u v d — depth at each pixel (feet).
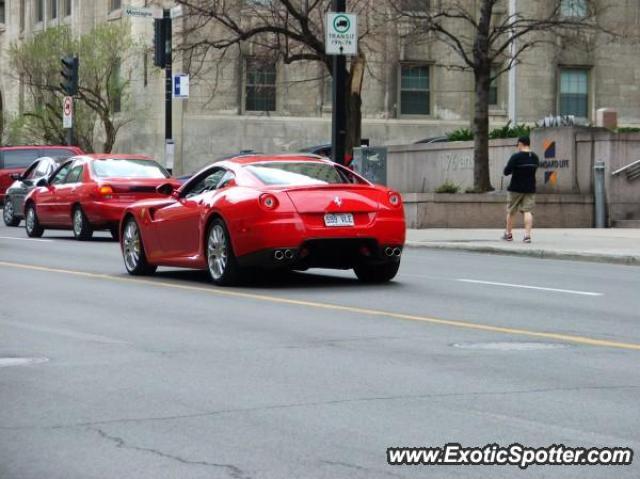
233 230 72.43
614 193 148.87
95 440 33.30
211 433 33.91
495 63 265.95
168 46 167.53
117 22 276.21
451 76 269.64
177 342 51.01
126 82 252.62
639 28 264.52
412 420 35.35
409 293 70.95
